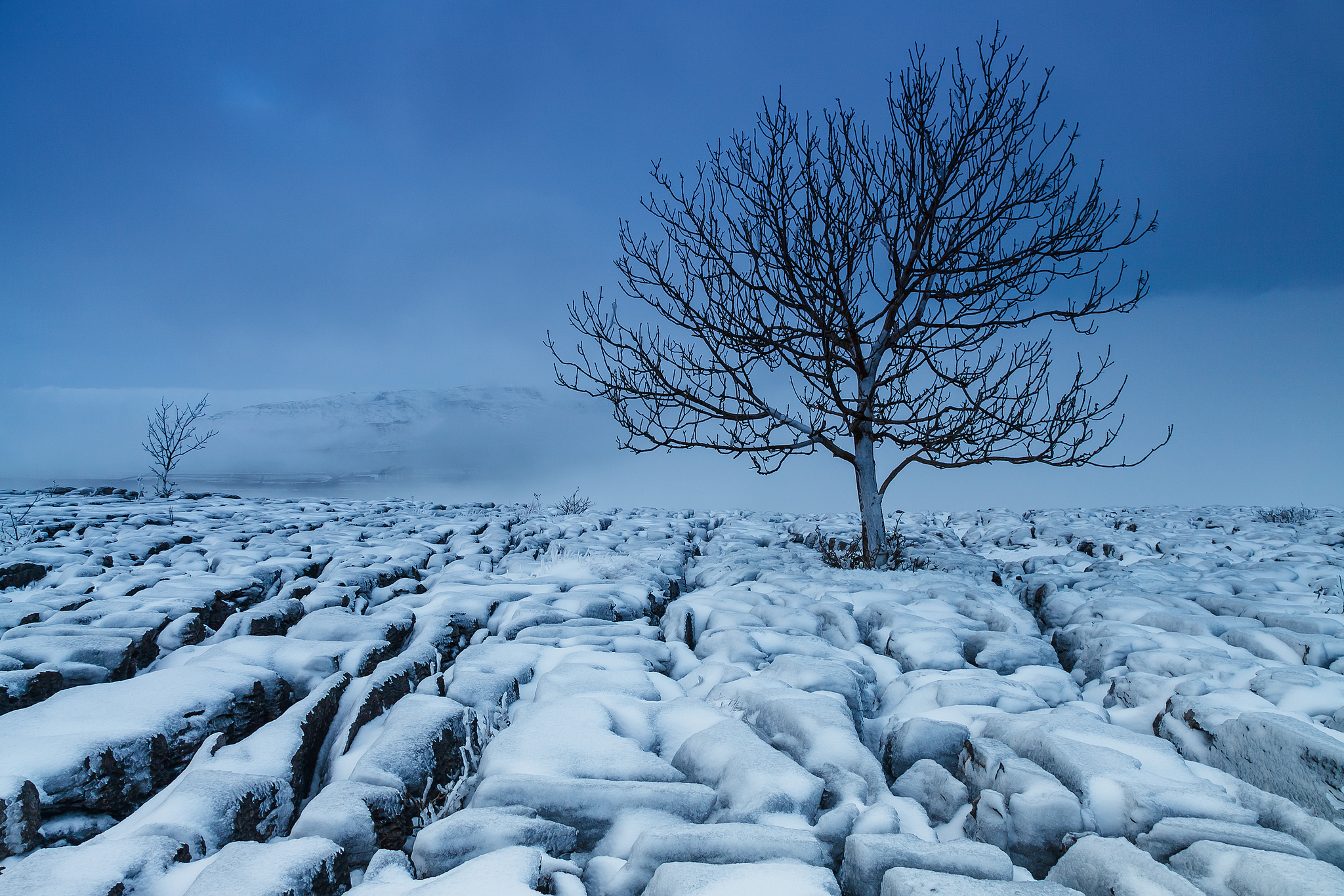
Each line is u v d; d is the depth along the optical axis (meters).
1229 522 11.62
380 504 13.75
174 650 3.97
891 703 3.62
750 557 8.18
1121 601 4.97
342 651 3.69
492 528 9.59
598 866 2.13
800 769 2.46
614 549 8.45
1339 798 2.20
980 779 2.59
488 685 3.35
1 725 2.59
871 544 7.84
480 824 2.08
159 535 7.38
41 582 5.42
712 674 3.75
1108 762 2.42
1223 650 3.87
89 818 2.34
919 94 7.27
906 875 1.82
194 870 1.98
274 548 6.71
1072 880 2.03
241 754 2.63
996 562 8.34
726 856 1.99
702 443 8.08
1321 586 5.77
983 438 7.51
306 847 1.98
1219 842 2.01
